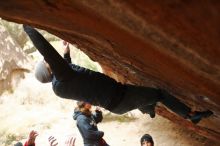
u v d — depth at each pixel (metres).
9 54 10.88
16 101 10.26
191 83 2.88
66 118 9.42
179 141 7.76
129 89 3.77
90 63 10.31
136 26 1.84
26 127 9.10
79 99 3.77
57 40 12.35
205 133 6.61
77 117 5.32
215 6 1.35
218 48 1.73
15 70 10.77
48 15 2.20
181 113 3.89
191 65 2.21
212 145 7.40
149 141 5.50
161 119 8.64
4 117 9.71
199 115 3.84
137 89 3.78
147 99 3.81
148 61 2.80
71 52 11.03
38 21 2.47
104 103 3.75
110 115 9.05
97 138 5.23
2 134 8.89
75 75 3.62
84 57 10.66
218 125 5.63
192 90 3.33
